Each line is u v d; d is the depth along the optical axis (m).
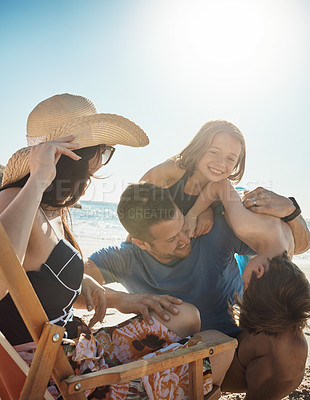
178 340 1.96
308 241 2.55
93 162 1.96
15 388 1.47
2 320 1.60
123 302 2.10
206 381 1.75
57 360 1.39
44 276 1.61
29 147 1.75
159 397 1.69
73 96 2.05
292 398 2.37
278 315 2.04
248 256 2.81
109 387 1.65
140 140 2.04
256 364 2.11
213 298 2.52
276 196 2.43
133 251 2.53
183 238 2.43
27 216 1.43
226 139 2.63
